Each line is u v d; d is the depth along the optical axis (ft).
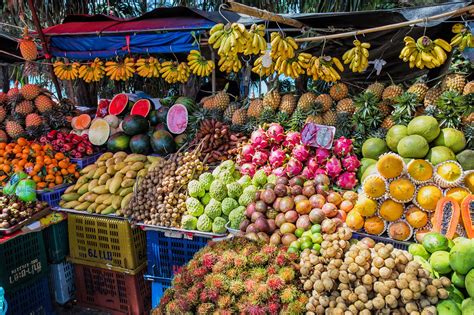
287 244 8.21
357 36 12.94
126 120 13.98
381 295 6.30
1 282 9.77
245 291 6.86
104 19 16.17
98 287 11.85
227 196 10.21
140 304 11.46
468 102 9.31
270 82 19.19
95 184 12.19
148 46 14.57
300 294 6.72
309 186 9.04
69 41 15.80
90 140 14.48
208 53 16.02
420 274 6.36
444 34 12.50
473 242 6.38
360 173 9.83
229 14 13.32
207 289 6.96
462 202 7.53
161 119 14.52
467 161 8.73
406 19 10.87
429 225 8.16
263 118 12.16
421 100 10.64
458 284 6.49
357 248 6.88
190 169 10.71
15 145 13.70
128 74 15.81
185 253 10.61
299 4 19.13
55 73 16.85
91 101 23.32
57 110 15.55
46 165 12.69
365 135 10.68
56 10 21.20
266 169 10.75
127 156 13.24
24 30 15.47
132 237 11.17
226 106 13.91
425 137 8.98
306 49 14.02
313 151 10.59
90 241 11.61
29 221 10.59
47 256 11.87
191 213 10.16
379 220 8.47
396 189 8.14
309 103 11.84
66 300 12.11
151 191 10.70
